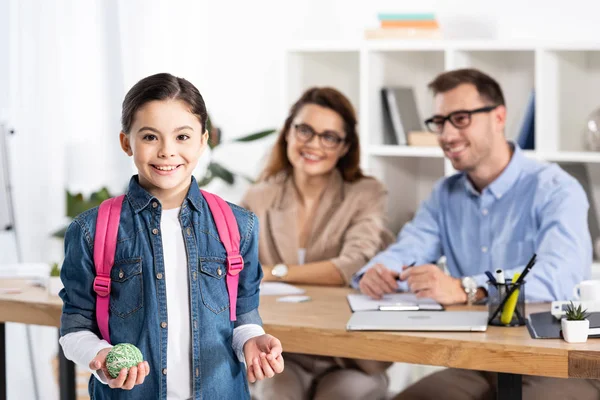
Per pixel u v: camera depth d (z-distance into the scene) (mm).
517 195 3066
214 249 1969
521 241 3049
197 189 1997
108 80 4664
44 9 4363
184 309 1921
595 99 4207
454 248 3207
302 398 3076
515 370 2141
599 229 3975
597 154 3873
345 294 2963
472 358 2188
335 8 4738
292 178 3539
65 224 4469
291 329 2414
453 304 2699
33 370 4145
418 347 2256
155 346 1891
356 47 4230
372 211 3441
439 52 4547
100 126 4637
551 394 2607
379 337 2305
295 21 4836
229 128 5023
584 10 4238
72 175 4434
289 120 3500
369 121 4254
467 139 3076
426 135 4234
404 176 4555
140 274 1910
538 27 4336
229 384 1963
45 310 2742
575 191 2979
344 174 3518
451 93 3086
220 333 1951
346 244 3367
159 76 1911
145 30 4770
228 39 4973
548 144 4039
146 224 1938
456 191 3236
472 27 4449
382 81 4352
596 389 2605
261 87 4941
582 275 2781
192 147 1903
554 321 2379
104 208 1959
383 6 4621
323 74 4523
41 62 4352
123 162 4688
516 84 4406
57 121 4426
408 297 2848
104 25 4652
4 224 3611
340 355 2357
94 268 1932
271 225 3490
